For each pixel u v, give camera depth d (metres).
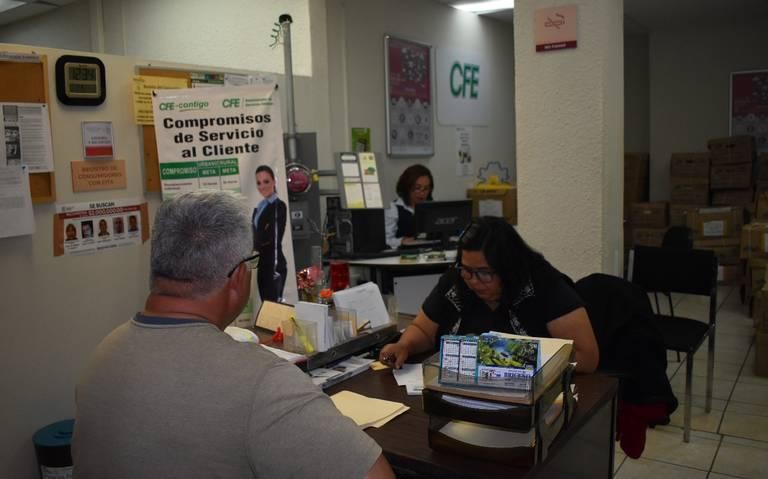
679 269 3.60
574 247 3.29
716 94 7.52
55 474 2.27
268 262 2.85
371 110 5.37
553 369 1.43
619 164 3.43
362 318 2.19
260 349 1.08
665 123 7.83
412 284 4.18
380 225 4.30
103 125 2.66
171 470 0.96
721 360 4.39
